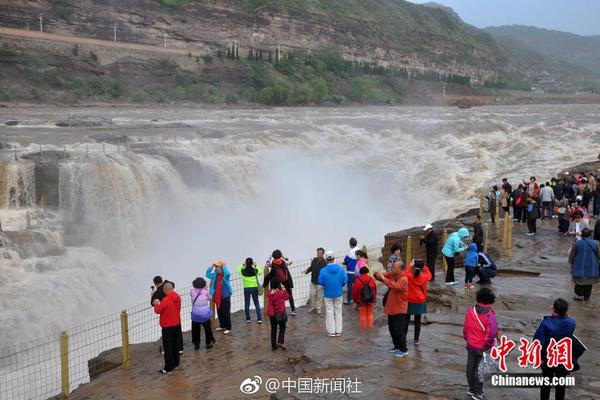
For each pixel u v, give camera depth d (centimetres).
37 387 1330
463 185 3847
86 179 2581
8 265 1984
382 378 894
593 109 11331
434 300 1334
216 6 16488
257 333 1236
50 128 4334
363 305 1169
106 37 12888
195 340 1160
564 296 1327
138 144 3434
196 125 5241
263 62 13550
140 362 1149
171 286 1069
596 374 894
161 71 10869
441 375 892
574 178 2730
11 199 2478
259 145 4028
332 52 16588
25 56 8906
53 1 12044
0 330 1752
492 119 6781
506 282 1471
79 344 1573
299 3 19900
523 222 2359
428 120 6406
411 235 2130
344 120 6400
